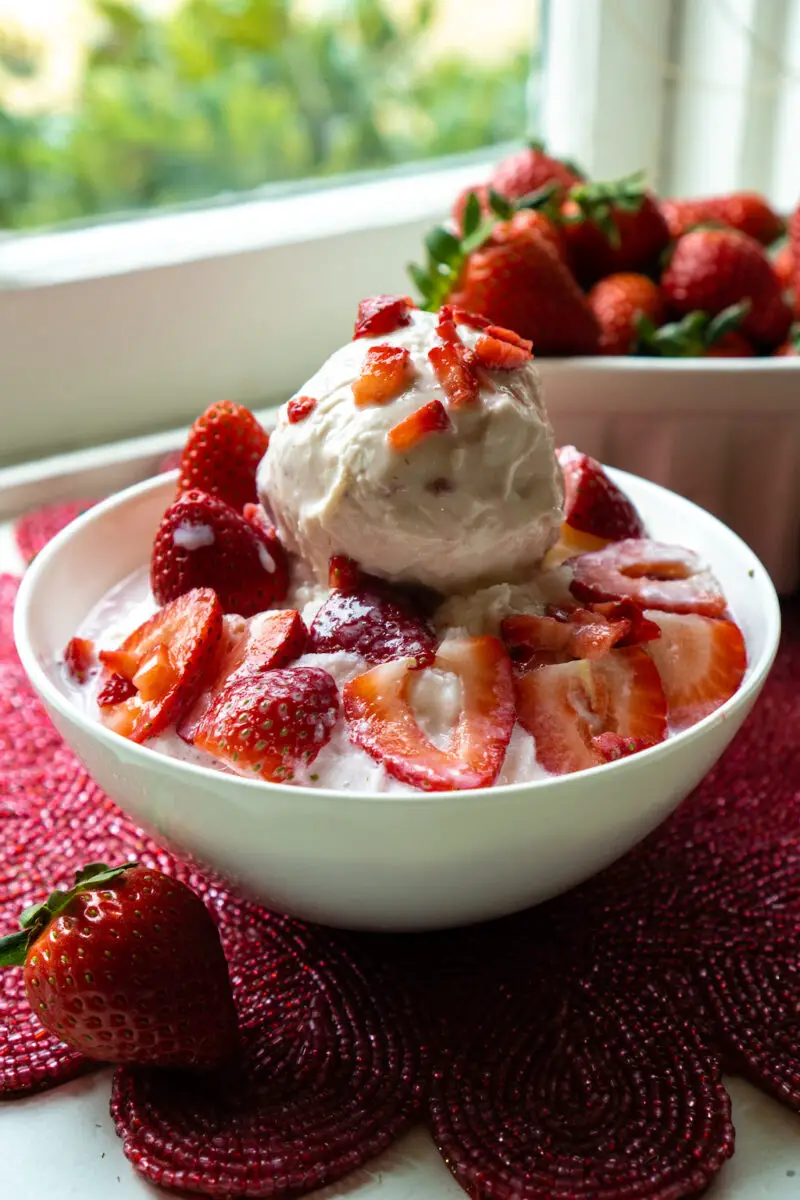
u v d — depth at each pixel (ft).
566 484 1.60
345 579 1.45
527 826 1.31
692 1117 1.32
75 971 1.31
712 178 2.46
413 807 1.28
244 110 2.26
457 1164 1.30
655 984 1.42
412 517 1.41
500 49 2.38
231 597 1.49
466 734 1.38
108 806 1.58
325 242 2.18
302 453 1.45
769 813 1.58
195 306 2.12
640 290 2.00
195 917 1.35
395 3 2.29
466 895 1.36
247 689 1.37
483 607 1.46
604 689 1.43
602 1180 1.29
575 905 1.48
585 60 2.34
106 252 2.10
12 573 1.89
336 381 1.46
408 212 2.27
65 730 1.39
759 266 2.00
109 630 1.53
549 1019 1.39
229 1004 1.36
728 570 1.57
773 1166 1.32
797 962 1.44
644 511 1.66
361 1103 1.34
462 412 1.42
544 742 1.39
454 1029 1.39
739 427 1.83
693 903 1.49
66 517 1.95
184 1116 1.33
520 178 2.07
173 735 1.40
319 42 2.28
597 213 2.02
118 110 2.17
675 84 2.46
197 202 2.23
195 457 1.61
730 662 1.48
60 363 2.06
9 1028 1.39
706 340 1.97
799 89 2.32
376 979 1.42
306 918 1.42
